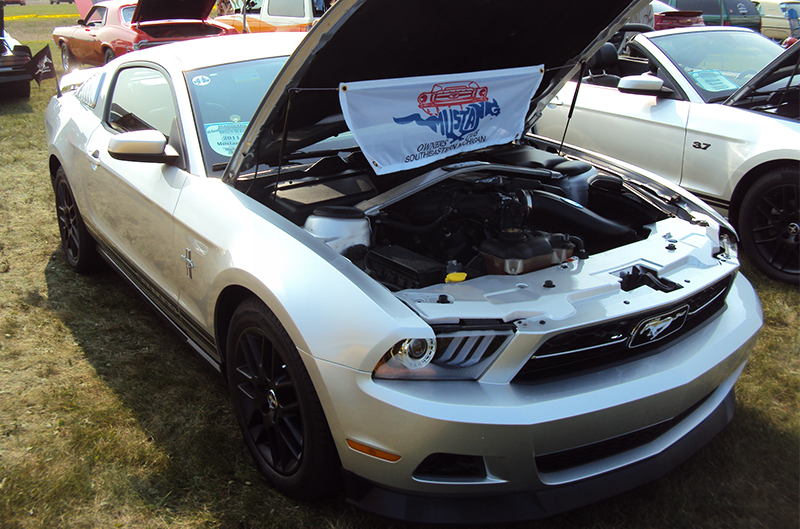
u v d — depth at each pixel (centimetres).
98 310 344
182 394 272
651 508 213
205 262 232
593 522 207
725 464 234
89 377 282
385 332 171
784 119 384
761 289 374
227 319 239
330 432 189
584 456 191
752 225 391
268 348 209
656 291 203
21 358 294
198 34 916
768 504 216
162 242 264
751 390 276
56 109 394
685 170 425
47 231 453
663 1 1116
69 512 207
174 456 234
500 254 211
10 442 238
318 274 191
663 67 455
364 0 181
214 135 265
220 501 212
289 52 314
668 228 250
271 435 217
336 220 219
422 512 181
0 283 370
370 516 205
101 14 1056
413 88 239
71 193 361
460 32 230
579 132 491
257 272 202
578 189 281
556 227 262
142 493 215
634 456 199
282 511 207
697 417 217
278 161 243
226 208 229
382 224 252
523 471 177
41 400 263
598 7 250
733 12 1141
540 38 259
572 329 181
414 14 204
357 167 282
